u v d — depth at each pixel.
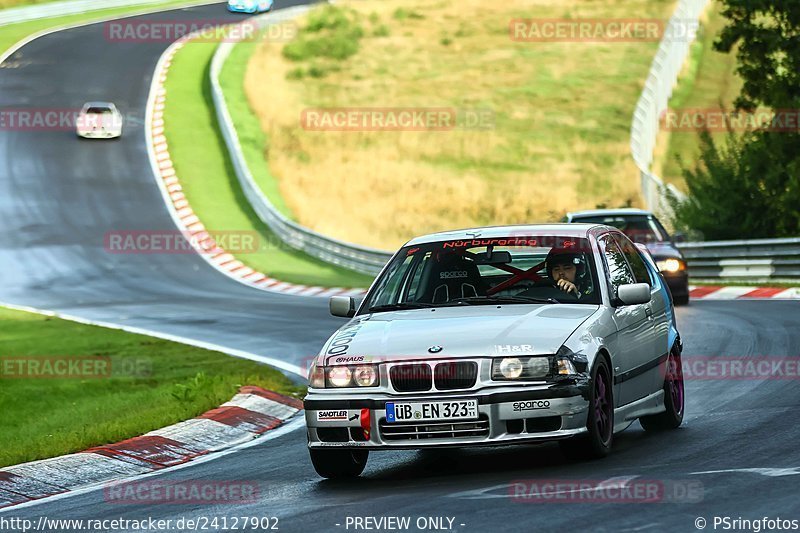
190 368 47.88
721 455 24.22
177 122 154.75
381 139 150.75
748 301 62.75
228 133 144.88
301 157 143.88
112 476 28.50
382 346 23.88
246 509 22.20
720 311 57.75
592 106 165.75
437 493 21.94
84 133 148.50
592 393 23.62
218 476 26.86
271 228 120.31
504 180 137.50
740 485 20.72
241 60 181.62
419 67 184.62
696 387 35.66
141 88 169.75
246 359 50.38
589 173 138.75
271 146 147.38
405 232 119.88
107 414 37.41
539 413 22.91
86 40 198.00
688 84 154.50
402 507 20.78
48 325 68.94
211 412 35.62
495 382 23.06
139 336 60.75
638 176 126.31
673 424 28.95
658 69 141.88
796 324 49.69
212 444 32.25
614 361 25.41
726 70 159.75
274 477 26.12
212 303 80.44
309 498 22.89
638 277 29.05
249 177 129.62
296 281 95.44
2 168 139.12
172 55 185.25
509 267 26.98
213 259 108.25
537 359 23.16
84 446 30.97
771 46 82.94
